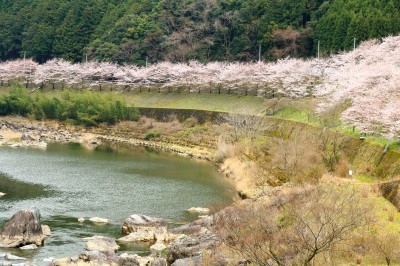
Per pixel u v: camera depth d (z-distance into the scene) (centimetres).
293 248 1983
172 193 4097
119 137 7700
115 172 4984
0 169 4922
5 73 11244
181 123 7731
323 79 6400
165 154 6325
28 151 6141
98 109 8412
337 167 3741
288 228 2150
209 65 9362
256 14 10675
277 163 3856
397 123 3228
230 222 2294
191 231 2888
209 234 2536
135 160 5772
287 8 10050
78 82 10744
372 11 8056
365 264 1927
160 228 3002
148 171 5075
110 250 2588
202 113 7625
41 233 2877
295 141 3975
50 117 8844
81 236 2952
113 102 8438
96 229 3100
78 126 8394
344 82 4762
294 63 7681
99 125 8312
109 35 12144
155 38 11375
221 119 6981
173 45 11056
